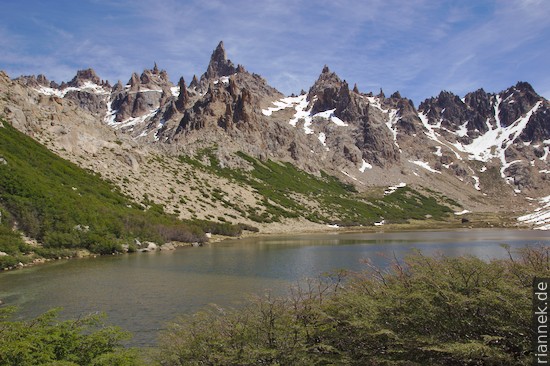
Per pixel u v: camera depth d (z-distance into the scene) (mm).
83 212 89000
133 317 36281
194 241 113125
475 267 16875
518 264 17422
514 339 14703
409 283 18031
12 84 144125
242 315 18500
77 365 15953
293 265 69312
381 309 16797
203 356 17109
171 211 135750
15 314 36688
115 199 114375
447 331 15578
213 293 46219
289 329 16844
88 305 40531
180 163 198500
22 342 15977
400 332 15930
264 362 16469
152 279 55219
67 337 18125
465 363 15109
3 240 67062
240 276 58094
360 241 123938
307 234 160250
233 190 194375
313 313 17703
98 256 80312
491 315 15281
